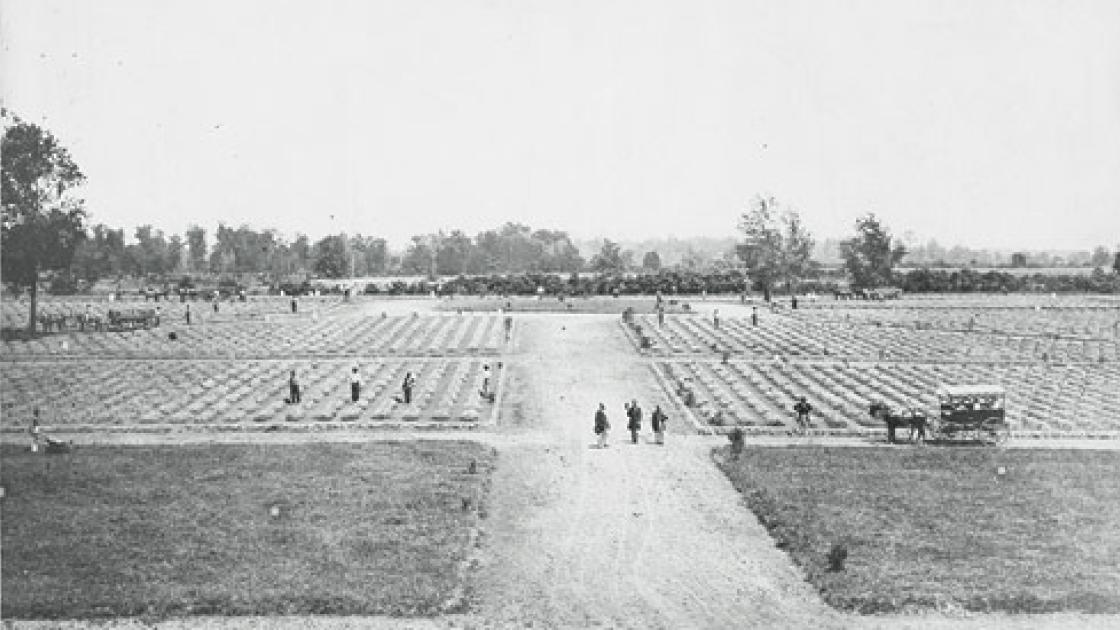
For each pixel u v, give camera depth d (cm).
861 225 15338
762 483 3916
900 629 2545
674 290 14188
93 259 15225
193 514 3456
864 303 12762
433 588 2791
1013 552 3100
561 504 3697
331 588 2778
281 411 5509
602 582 2892
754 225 15062
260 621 2592
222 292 14312
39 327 9688
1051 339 8844
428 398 5888
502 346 7988
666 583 2888
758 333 9006
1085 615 2636
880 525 3375
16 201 9019
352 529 3303
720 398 5931
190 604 2670
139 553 3055
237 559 3011
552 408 5647
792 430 5056
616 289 14062
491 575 2942
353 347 8069
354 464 4197
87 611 2625
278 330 9312
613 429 5116
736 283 14775
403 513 3488
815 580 2870
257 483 3869
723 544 3244
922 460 4344
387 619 2612
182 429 5019
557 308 11344
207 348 8100
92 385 6353
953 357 7706
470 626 2570
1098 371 7012
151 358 7562
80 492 3728
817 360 7475
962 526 3362
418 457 4331
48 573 2889
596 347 7962
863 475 4059
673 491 3881
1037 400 5919
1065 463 4288
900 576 2886
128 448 4516
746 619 2620
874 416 5344
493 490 3888
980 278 15788
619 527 3419
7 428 5038
